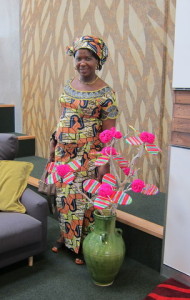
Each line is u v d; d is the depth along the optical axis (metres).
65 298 1.84
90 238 1.92
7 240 1.90
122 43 3.01
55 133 2.18
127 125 3.08
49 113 3.95
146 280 2.02
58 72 3.72
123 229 2.29
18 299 1.83
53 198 2.62
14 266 2.15
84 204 2.10
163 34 2.69
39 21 3.89
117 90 3.12
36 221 2.05
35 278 2.03
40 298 1.84
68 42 3.54
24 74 4.30
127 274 2.09
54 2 3.64
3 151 2.46
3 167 2.36
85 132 2.03
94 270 1.91
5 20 4.46
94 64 1.99
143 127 2.95
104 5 3.10
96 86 2.03
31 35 4.06
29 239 2.00
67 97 2.04
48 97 3.93
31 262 2.15
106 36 3.13
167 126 2.79
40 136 4.15
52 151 2.25
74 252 2.27
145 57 2.85
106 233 1.87
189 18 1.71
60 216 2.20
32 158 4.10
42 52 3.92
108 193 1.77
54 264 2.19
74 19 3.43
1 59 4.66
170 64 2.70
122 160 1.91
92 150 2.07
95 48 1.96
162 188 2.88
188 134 1.81
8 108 4.52
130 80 2.99
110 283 1.97
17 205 2.18
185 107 1.80
